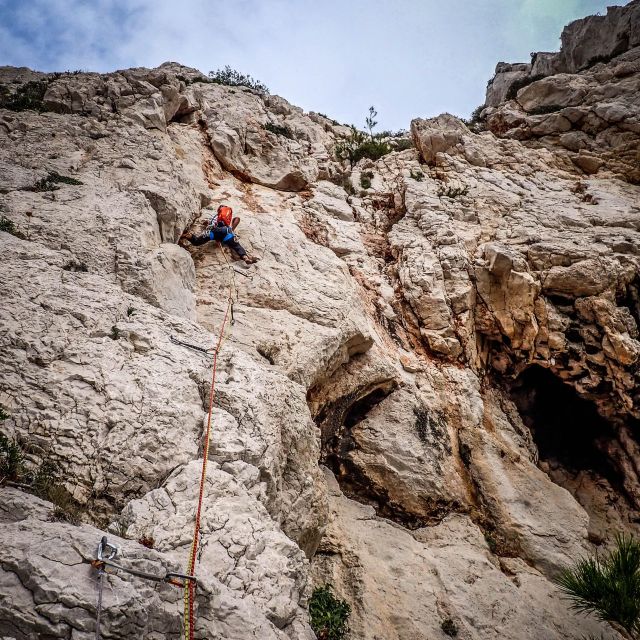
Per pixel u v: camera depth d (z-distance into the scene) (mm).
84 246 7188
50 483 4277
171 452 4926
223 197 11555
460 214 12773
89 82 12453
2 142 9633
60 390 4938
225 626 3590
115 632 3092
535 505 8867
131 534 4125
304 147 15438
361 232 12891
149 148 10570
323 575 7488
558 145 16062
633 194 13961
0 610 2932
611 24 20422
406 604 7203
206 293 8633
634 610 6391
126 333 5953
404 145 17234
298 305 8930
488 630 7055
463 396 9906
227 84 18188
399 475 8719
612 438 11297
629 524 10258
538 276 10898
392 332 10594
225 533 4441
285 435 6328
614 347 10195
